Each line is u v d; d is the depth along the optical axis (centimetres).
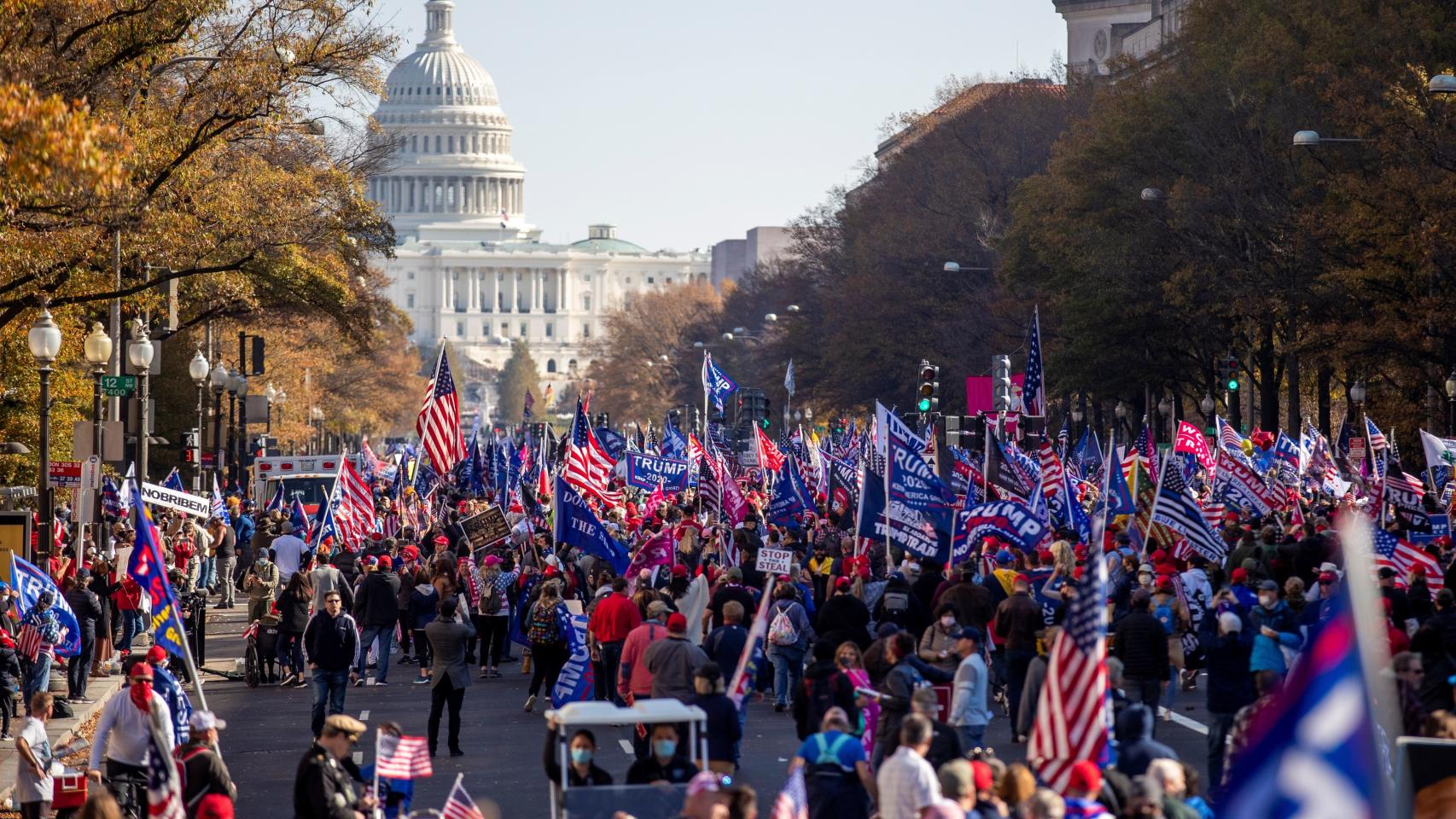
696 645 3666
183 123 5131
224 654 5772
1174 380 11388
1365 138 8100
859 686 2830
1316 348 8744
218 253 6769
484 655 5022
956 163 14462
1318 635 1359
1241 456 6069
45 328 4791
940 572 4175
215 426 8706
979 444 6469
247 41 5116
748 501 7038
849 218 17112
